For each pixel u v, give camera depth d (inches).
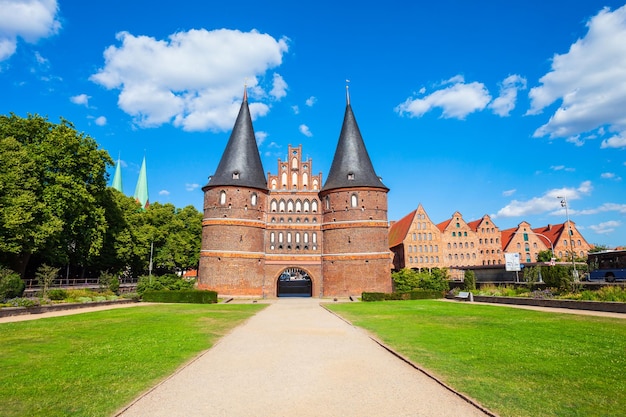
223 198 2220.7
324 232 2340.1
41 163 1601.9
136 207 2554.1
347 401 388.2
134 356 565.3
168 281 1925.4
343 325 912.9
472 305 1358.3
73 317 1019.3
